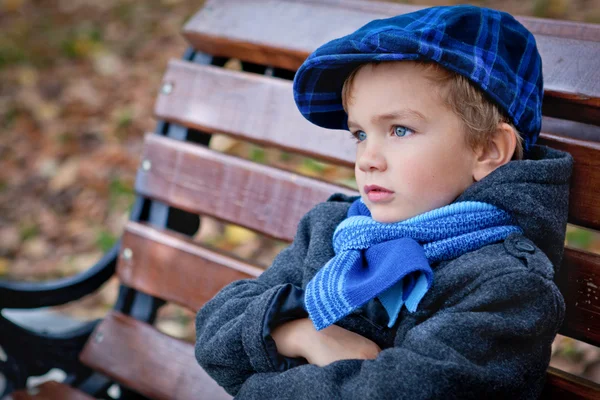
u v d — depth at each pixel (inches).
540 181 42.9
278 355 45.6
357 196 53.8
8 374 69.1
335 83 48.3
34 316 103.1
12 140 157.8
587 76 47.9
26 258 123.4
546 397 47.6
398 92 42.6
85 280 69.0
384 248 43.1
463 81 42.2
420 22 43.0
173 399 62.3
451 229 42.8
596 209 47.0
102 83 177.6
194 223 69.9
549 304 40.1
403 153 43.0
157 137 67.1
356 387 40.6
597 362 76.4
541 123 49.3
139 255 66.9
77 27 208.8
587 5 141.5
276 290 46.8
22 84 180.4
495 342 39.7
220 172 62.8
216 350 47.3
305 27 60.4
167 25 202.7
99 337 67.7
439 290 42.1
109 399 70.8
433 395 38.3
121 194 135.8
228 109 63.2
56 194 139.0
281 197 59.4
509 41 44.2
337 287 42.3
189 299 63.7
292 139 59.5
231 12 65.1
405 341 41.0
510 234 42.8
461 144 43.1
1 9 227.9
